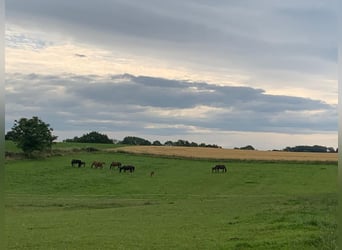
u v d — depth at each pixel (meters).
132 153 99.88
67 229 25.39
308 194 50.72
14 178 69.44
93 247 20.16
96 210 36.62
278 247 18.27
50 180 69.69
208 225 25.50
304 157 92.50
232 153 101.38
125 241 21.34
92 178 73.12
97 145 111.88
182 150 107.06
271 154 98.56
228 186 68.12
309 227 22.02
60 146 104.56
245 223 25.30
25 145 90.56
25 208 38.34
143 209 36.31
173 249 19.28
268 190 63.16
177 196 54.97
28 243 21.05
